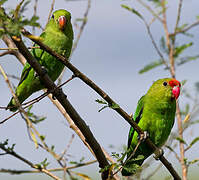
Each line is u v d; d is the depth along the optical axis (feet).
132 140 37.68
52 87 26.14
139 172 23.63
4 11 18.66
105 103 24.50
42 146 25.17
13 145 25.08
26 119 25.35
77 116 26.73
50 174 25.68
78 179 24.70
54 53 23.12
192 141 25.07
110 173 24.76
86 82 24.08
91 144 27.22
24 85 36.29
